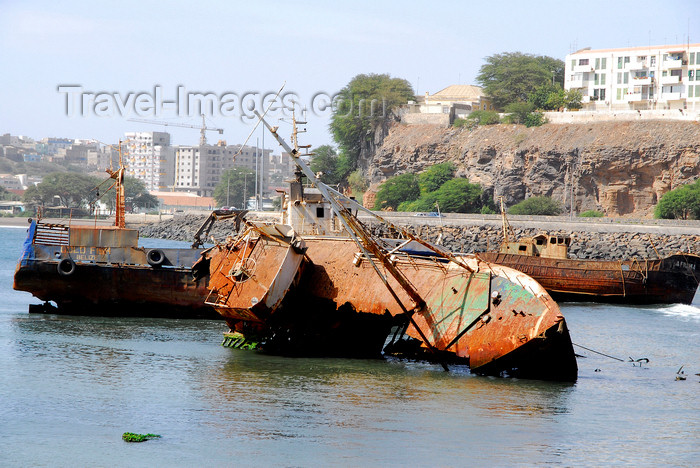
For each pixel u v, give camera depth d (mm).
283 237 52844
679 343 62250
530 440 35375
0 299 80000
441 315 48125
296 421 37594
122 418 37656
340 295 52031
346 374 47625
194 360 50844
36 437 34750
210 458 32594
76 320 65562
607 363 53281
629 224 161000
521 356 45250
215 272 57125
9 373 45531
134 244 69250
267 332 54219
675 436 36375
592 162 195375
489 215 177625
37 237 68062
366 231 50344
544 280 89250
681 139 187000
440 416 38719
